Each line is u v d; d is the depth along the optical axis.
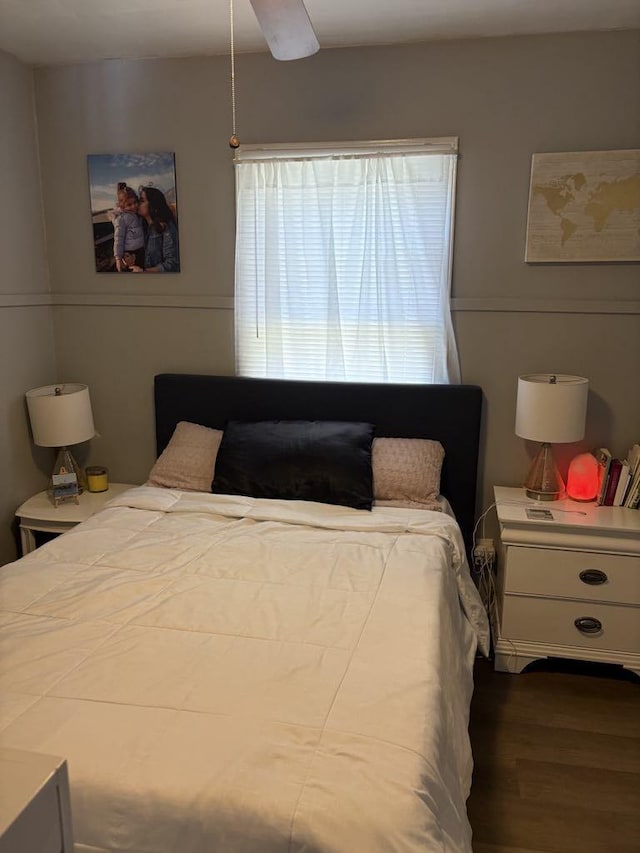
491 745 2.27
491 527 3.16
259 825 1.20
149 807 1.24
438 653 1.71
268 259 3.11
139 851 1.24
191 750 1.33
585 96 2.75
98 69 3.13
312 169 3.01
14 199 3.12
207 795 1.23
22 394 3.24
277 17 1.83
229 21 2.64
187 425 3.21
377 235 2.99
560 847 1.86
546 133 2.81
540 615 2.67
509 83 2.80
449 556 2.43
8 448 3.16
